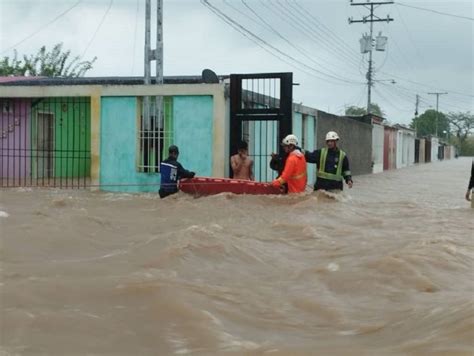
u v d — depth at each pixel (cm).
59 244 697
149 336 400
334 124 2627
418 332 397
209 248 663
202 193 1248
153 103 1612
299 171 1198
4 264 589
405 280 559
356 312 470
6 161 1809
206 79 1847
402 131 5003
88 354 369
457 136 12738
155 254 633
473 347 354
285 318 452
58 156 1936
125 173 1620
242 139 1581
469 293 518
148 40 1989
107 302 469
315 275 585
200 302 471
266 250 695
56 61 4050
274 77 1500
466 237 816
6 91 1691
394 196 1764
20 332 401
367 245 731
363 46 4822
